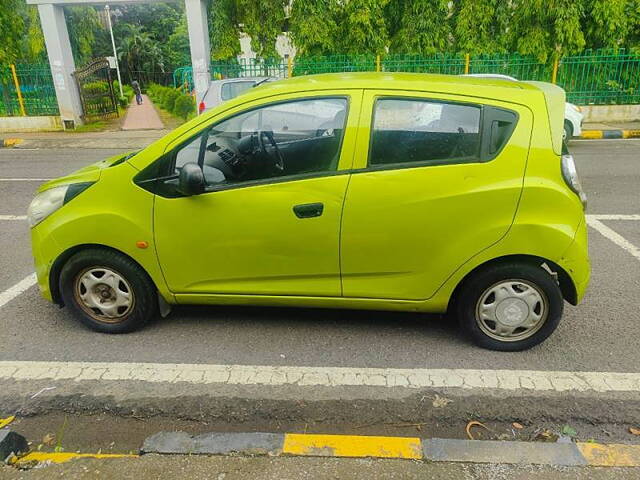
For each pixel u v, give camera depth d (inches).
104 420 106.7
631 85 569.9
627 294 163.2
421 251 121.9
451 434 102.5
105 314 137.6
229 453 94.8
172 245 127.3
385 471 90.5
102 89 707.4
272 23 612.4
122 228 127.6
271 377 120.0
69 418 107.2
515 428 104.3
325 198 119.7
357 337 137.6
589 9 557.9
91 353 130.3
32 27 809.5
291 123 121.3
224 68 599.8
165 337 137.6
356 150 119.0
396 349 131.6
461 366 124.2
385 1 583.2
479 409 109.0
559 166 117.0
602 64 564.1
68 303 138.3
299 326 143.2
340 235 121.6
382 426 104.3
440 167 117.5
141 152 127.8
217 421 106.0
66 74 587.2
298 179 120.8
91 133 589.6
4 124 598.5
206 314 149.9
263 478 88.6
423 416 107.0
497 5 579.8
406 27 598.2
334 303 130.0
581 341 135.7
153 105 1262.3
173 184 125.3
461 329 133.7
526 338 128.3
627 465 92.2
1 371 122.4
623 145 453.4
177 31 2342.5
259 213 122.3
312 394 113.8
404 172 117.9
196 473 89.7
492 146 117.0
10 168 389.4
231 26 618.2
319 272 126.4
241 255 126.3
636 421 105.7
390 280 125.9
